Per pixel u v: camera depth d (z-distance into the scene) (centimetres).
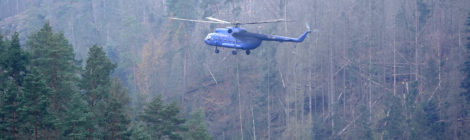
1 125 2598
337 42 9162
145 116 3428
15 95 2714
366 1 9781
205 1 9006
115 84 3488
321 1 9669
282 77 8694
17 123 2658
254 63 8631
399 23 9675
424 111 7644
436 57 8994
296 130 7519
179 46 8788
